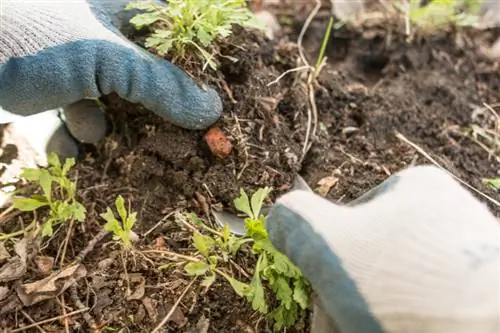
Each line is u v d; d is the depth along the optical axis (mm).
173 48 388
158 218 389
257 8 468
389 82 444
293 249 301
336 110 424
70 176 402
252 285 342
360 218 303
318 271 294
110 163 408
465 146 415
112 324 357
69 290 365
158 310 360
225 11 384
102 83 369
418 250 289
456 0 464
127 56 367
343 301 286
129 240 364
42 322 357
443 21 455
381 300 283
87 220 386
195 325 357
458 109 429
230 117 398
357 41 458
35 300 358
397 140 414
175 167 398
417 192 308
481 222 296
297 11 469
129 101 402
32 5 365
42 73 353
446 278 281
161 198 395
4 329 354
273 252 342
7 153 415
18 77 352
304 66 422
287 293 342
